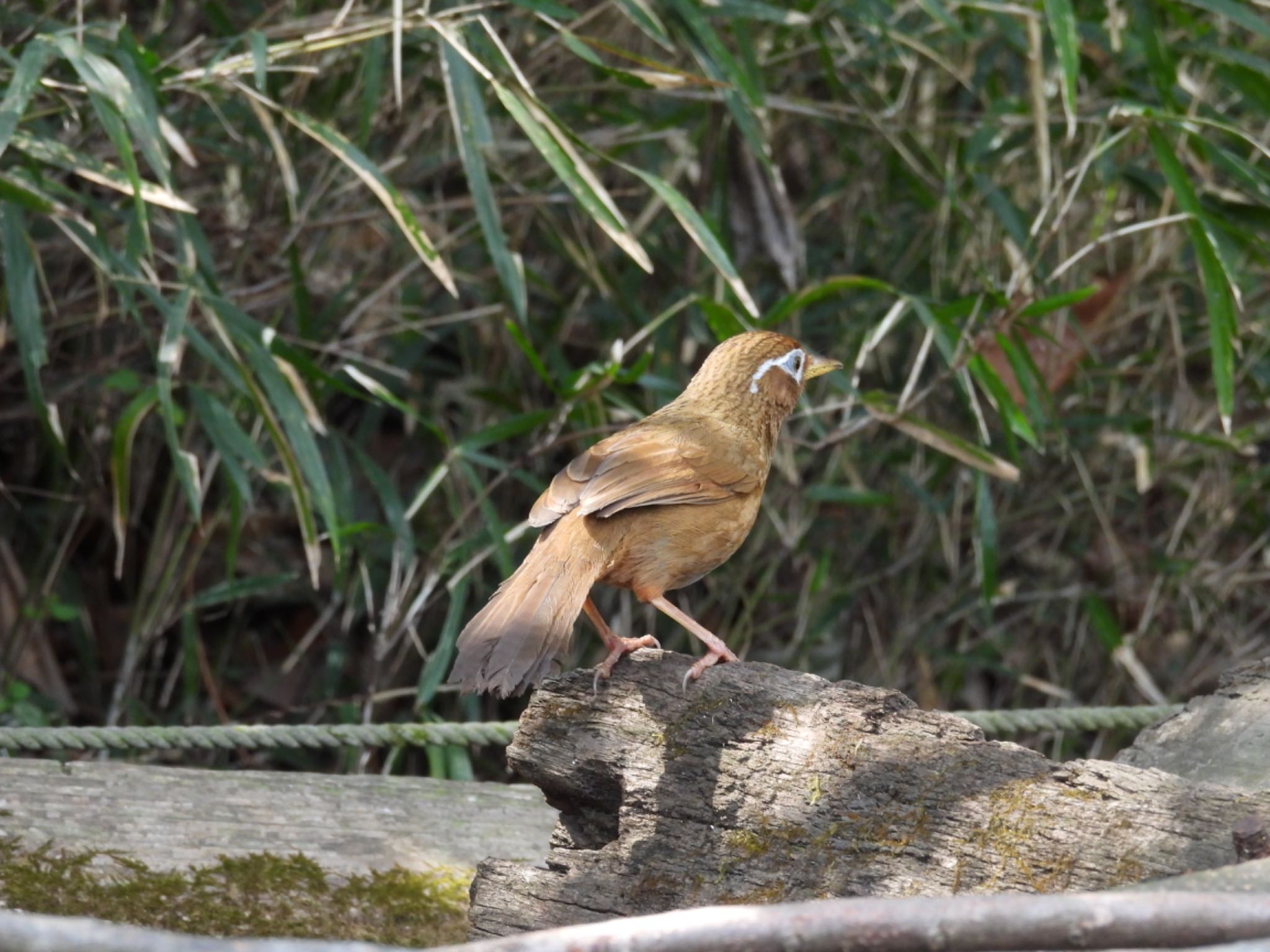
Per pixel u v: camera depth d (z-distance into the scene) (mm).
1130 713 8398
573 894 5531
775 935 3643
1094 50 11977
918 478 13359
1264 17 12234
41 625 12031
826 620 12953
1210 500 13781
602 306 13234
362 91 11680
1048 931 3664
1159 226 9648
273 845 6914
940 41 12602
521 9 10727
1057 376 12352
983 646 13688
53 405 10656
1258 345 13453
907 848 5125
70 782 7160
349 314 12297
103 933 3264
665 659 5930
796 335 13297
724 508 7141
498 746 12516
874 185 13547
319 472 8945
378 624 12586
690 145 12938
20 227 8461
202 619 12586
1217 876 4348
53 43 7844
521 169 13109
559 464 13047
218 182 12523
